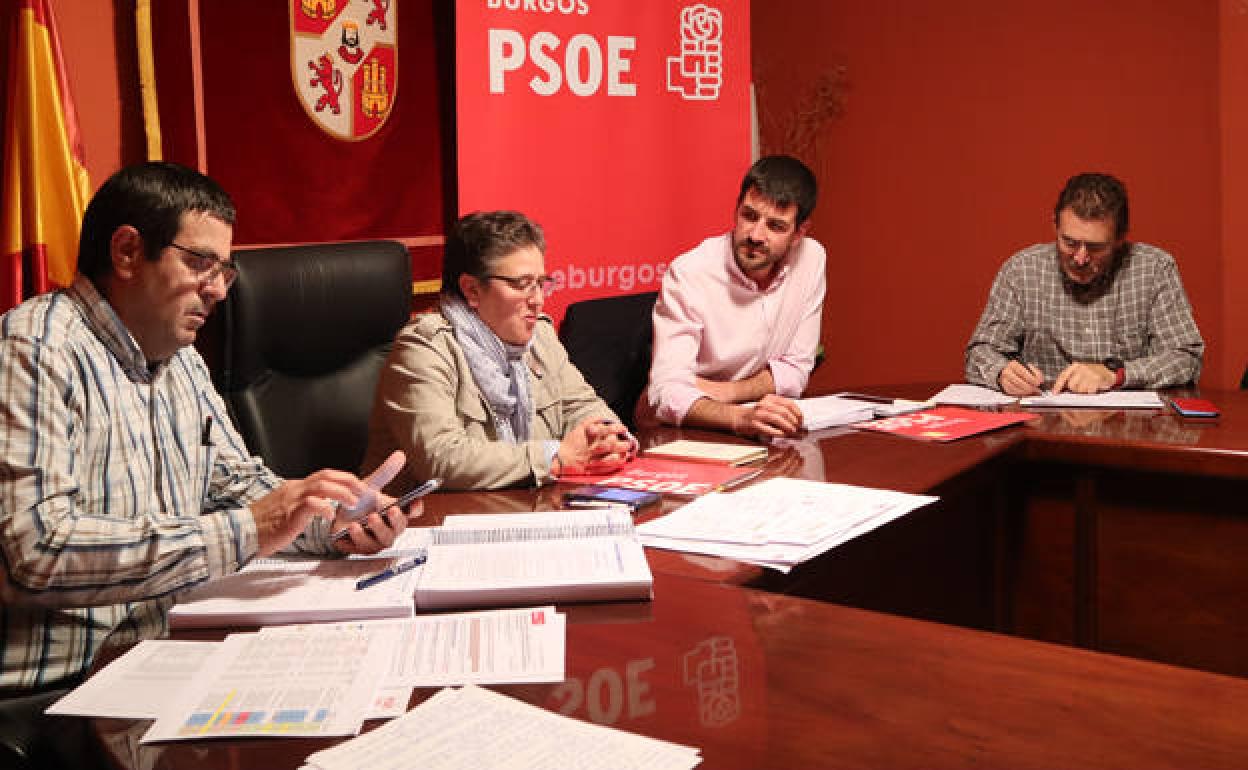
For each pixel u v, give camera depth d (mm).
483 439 1980
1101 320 3076
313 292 2152
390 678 1097
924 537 2061
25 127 2521
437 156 3561
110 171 2820
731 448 2123
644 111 3469
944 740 949
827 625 1234
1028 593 2434
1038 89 4539
